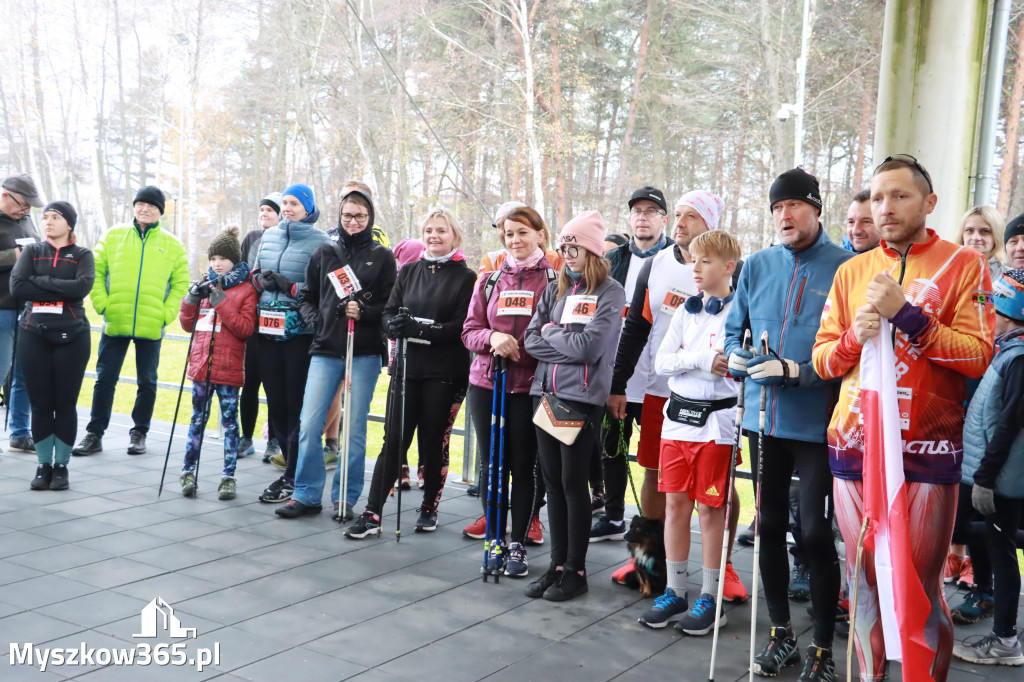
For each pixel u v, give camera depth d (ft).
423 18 62.13
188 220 78.48
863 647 9.58
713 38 56.95
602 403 13.10
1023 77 45.62
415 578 13.75
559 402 12.99
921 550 9.02
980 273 8.88
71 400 17.93
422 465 19.25
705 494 11.98
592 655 11.20
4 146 84.43
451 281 15.79
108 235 20.71
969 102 14.32
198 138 77.15
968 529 12.18
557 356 13.00
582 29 60.13
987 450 10.93
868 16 53.88
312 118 70.08
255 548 14.84
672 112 57.93
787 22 55.11
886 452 8.77
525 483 14.32
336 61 67.36
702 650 11.49
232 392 17.98
